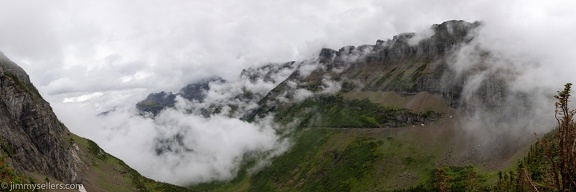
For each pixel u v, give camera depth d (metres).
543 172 23.06
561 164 21.02
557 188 21.44
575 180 20.50
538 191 22.86
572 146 20.75
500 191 158.00
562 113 21.47
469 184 119.44
